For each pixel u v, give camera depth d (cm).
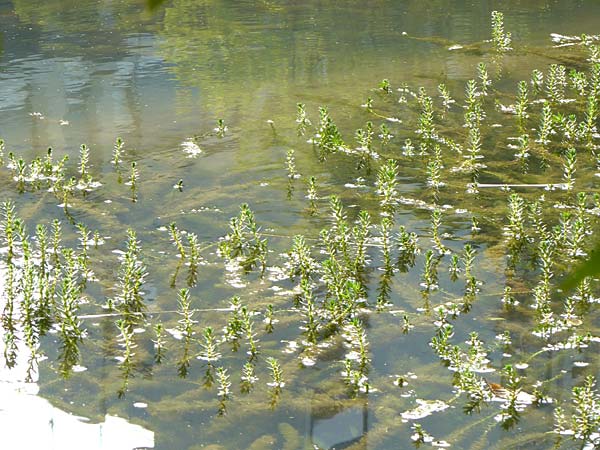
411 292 446
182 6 1209
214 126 706
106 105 759
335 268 455
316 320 421
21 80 834
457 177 602
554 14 1120
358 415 340
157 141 671
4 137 677
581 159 631
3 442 317
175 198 564
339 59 912
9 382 364
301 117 707
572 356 383
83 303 436
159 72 866
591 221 525
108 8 1184
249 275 466
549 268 460
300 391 360
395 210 550
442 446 319
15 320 421
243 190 579
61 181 591
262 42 993
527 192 574
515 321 415
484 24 1072
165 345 399
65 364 382
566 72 851
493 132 692
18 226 459
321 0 1252
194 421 336
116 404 348
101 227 521
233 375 373
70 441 320
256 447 316
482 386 361
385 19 1116
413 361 383
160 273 466
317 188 584
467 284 451
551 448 317
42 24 1084
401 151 654
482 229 518
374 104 762
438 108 751
